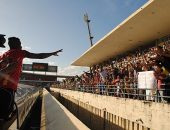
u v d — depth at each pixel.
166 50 10.77
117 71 18.81
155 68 10.94
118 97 14.95
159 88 10.96
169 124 9.41
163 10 16.41
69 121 8.40
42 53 3.94
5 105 3.55
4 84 3.64
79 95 28.45
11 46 3.87
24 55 3.83
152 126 10.70
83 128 7.07
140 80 12.84
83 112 25.77
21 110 8.71
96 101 20.14
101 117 18.81
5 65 3.68
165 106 9.75
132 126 12.99
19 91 9.27
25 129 12.96
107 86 18.73
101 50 31.58
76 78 38.00
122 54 31.67
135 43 25.73
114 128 15.90
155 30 20.84
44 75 90.88
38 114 20.67
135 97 13.80
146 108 11.30
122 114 14.20
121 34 22.89
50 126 8.80
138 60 19.17
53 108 13.67
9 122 5.26
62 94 48.06
